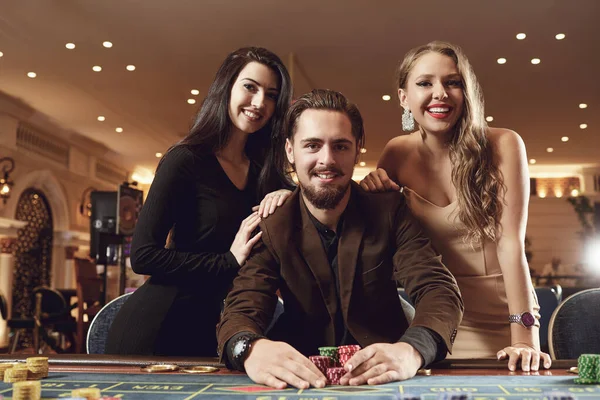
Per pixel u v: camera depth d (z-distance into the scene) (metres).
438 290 1.60
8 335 10.20
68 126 12.24
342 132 1.56
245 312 1.59
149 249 2.08
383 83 9.75
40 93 10.18
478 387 1.23
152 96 10.34
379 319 1.70
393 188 1.96
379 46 8.14
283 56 8.51
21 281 11.62
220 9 7.02
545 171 17.64
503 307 2.04
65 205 12.75
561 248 17.61
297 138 1.60
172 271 2.06
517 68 9.00
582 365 1.26
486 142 1.98
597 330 1.95
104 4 6.89
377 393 1.18
